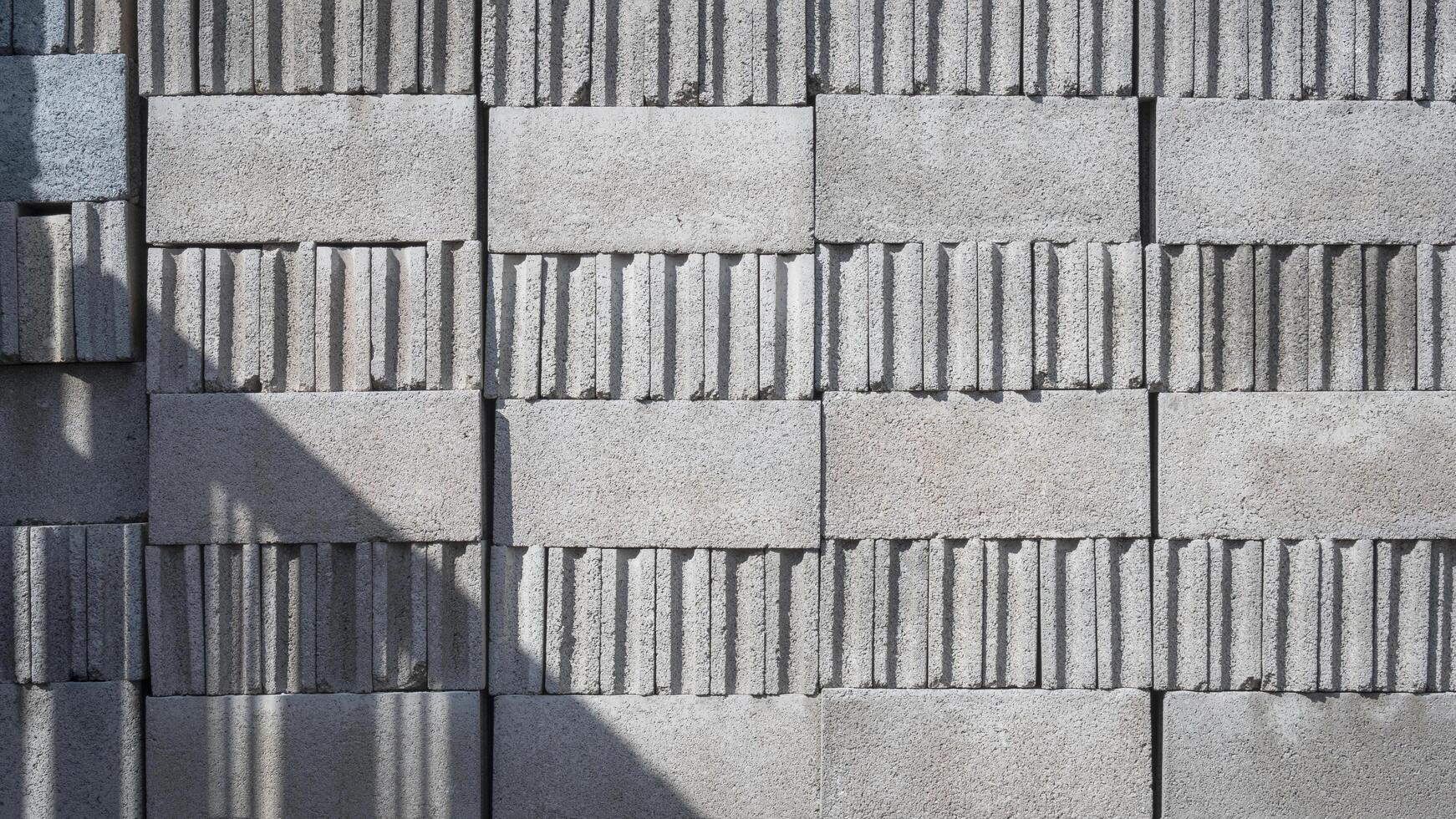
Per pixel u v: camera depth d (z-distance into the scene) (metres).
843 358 3.43
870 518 3.39
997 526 3.39
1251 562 3.39
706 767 3.39
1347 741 3.39
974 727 3.38
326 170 3.38
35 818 3.35
